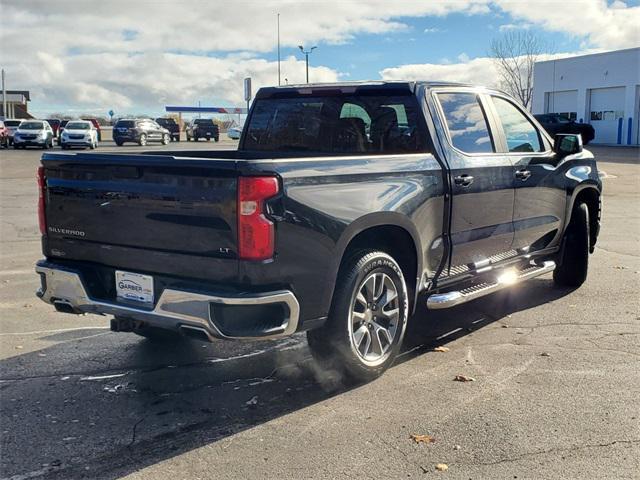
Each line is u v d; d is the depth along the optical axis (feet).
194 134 164.55
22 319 20.13
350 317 14.11
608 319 19.72
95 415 13.38
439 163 16.20
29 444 12.10
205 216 12.37
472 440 12.07
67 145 119.55
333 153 18.40
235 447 11.94
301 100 19.02
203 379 15.35
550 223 21.06
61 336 18.57
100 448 11.95
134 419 13.19
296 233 12.59
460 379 15.02
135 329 14.93
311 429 12.62
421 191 15.42
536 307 21.12
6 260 28.68
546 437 12.14
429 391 14.38
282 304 12.56
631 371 15.43
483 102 18.65
